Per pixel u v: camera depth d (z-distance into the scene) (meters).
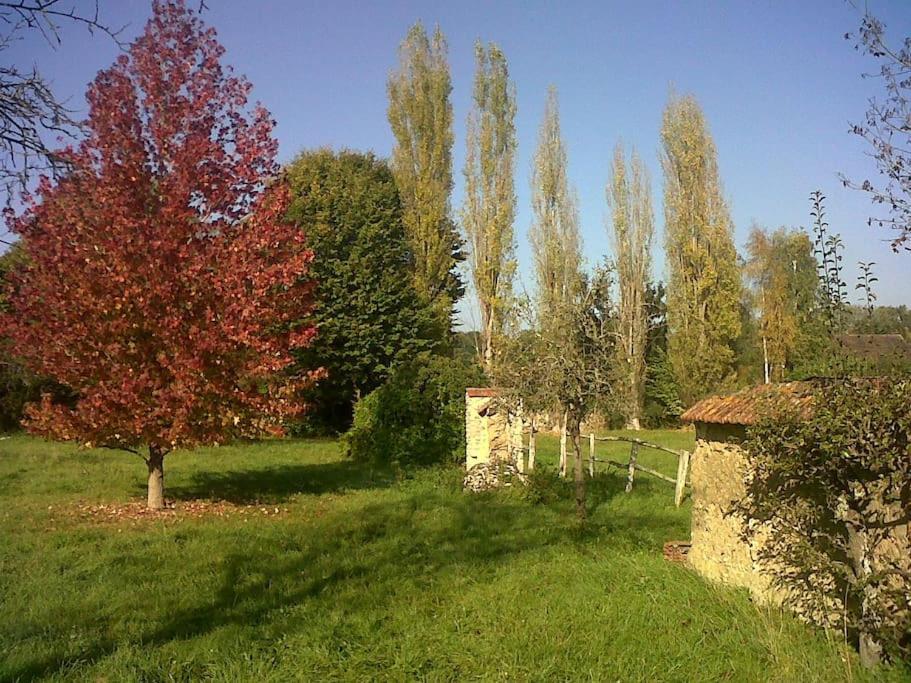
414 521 12.23
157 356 12.16
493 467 15.30
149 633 6.75
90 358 12.18
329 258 32.69
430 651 6.29
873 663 5.52
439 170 37.44
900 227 6.19
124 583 8.40
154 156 12.82
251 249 12.73
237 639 6.52
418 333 35.41
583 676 5.73
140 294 11.85
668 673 5.70
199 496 14.79
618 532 10.95
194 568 9.02
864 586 5.46
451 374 20.28
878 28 6.15
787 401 6.21
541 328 11.80
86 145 11.96
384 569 8.94
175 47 13.11
